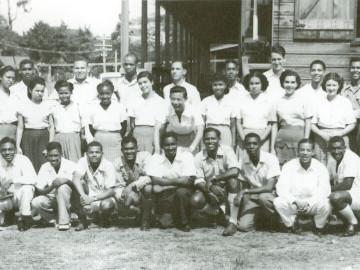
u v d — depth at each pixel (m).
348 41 9.41
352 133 7.62
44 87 7.44
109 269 5.06
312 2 9.41
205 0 13.66
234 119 7.40
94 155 6.71
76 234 6.45
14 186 6.74
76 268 5.09
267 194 6.55
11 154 6.73
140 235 6.40
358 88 7.53
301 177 6.54
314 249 5.77
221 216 6.94
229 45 25.33
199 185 6.68
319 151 7.17
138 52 51.50
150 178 6.69
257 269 5.05
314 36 9.45
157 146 7.35
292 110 7.02
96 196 6.71
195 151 7.61
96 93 8.01
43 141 7.47
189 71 19.38
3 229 6.70
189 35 20.02
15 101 7.52
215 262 5.28
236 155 7.39
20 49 67.69
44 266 5.16
